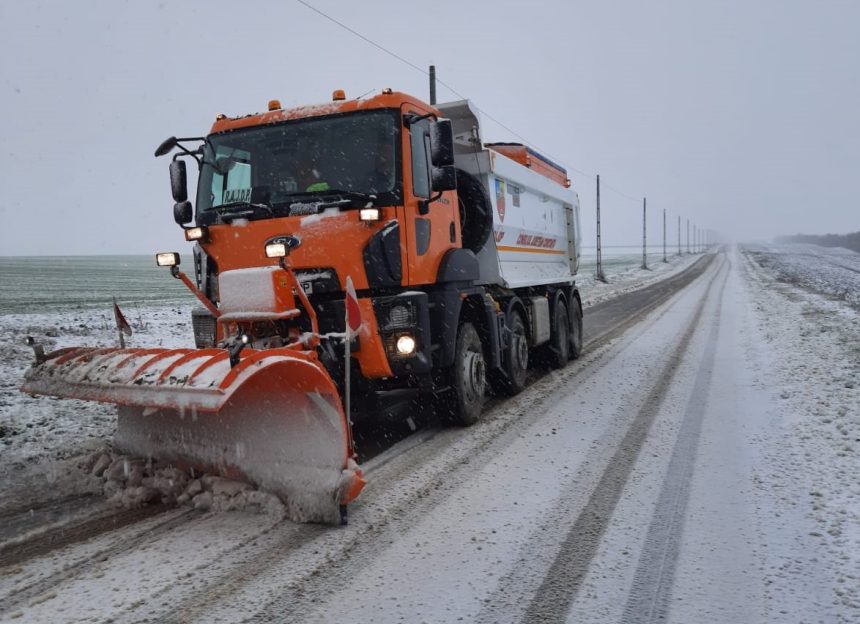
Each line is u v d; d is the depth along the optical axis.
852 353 10.02
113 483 4.90
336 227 5.49
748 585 3.36
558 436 6.30
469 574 3.54
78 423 7.21
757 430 6.21
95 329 15.05
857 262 60.94
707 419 6.73
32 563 3.75
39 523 4.38
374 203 5.61
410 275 5.75
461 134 8.05
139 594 3.36
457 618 3.10
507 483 4.99
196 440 4.72
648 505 4.46
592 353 12.02
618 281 38.25
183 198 6.25
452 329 6.41
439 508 4.50
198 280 6.14
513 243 9.19
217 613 3.16
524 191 9.77
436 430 6.77
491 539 3.98
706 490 4.71
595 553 3.77
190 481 4.78
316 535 4.08
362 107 5.84
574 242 12.80
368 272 5.47
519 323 8.82
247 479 4.54
